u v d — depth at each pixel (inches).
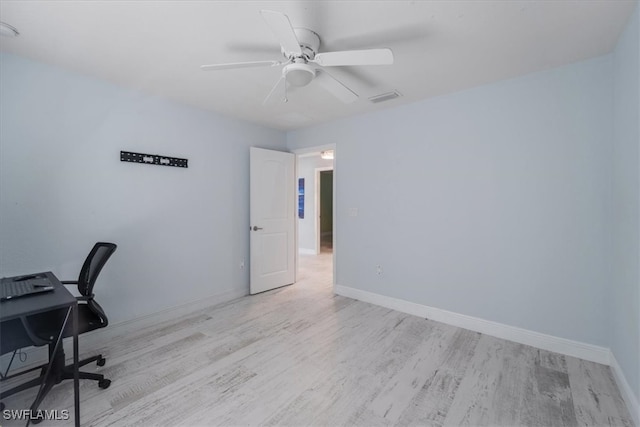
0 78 81.1
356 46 77.5
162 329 109.7
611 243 82.4
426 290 120.3
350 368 83.7
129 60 86.1
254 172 148.6
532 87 94.5
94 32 71.9
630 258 67.4
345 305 135.4
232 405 68.6
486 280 105.2
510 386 75.3
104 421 63.5
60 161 91.4
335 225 151.5
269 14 52.2
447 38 74.2
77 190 94.8
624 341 71.5
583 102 86.4
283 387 75.2
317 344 97.9
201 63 87.7
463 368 83.6
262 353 92.0
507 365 85.0
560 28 70.2
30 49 79.9
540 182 93.9
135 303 109.0
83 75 95.2
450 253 113.4
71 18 66.2
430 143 117.3
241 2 60.7
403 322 116.0
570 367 83.4
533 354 91.0
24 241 85.4
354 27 69.2
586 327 87.3
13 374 81.1
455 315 112.5
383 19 66.2
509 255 100.2
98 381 76.1
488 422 63.4
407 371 82.2
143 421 63.6
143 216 110.7
